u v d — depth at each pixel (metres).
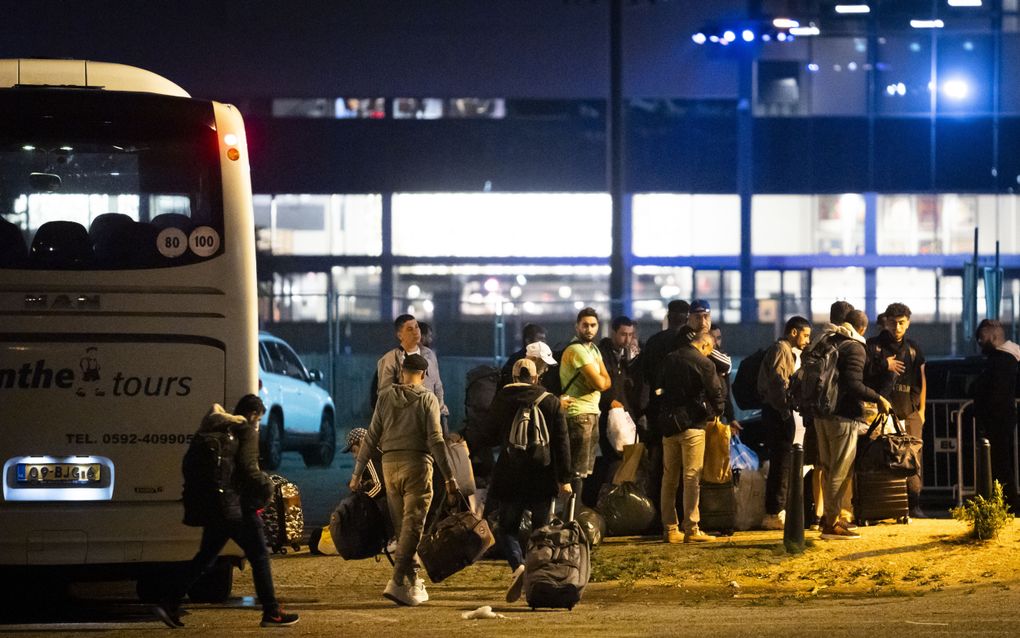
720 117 136.88
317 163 137.12
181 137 30.36
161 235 29.95
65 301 29.41
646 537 38.78
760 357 42.16
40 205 29.83
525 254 137.38
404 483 30.64
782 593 31.73
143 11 136.38
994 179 135.62
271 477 38.56
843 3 134.75
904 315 39.44
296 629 27.73
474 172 137.38
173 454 29.61
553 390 39.62
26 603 33.84
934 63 135.62
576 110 137.88
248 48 137.00
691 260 136.38
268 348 62.53
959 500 41.75
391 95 137.62
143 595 33.97
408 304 117.38
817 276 136.50
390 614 29.78
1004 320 86.06
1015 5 135.62
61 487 29.25
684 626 26.64
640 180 136.75
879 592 31.14
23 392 29.20
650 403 39.22
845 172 136.25
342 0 137.50
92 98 30.28
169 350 29.72
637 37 136.75
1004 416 41.06
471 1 137.50
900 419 39.81
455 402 79.44
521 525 36.25
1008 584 31.19
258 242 136.38
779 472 39.06
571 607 29.94
